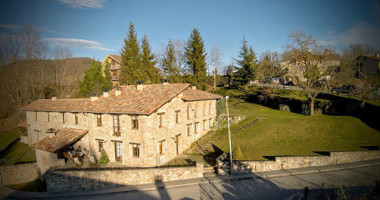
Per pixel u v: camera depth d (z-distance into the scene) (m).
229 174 18.80
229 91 54.25
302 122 29.53
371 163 19.23
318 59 31.39
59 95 52.38
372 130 24.80
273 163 19.28
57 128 27.75
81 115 24.92
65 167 20.56
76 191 17.34
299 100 36.00
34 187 20.11
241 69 51.81
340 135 25.00
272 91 47.53
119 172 17.55
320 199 11.48
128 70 43.44
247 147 25.06
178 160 22.81
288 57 35.31
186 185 17.20
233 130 31.50
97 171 17.58
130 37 44.91
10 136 37.12
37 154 22.28
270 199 14.31
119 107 21.83
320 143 23.77
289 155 21.58
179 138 25.03
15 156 28.17
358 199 11.30
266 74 48.66
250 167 19.05
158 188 16.89
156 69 46.09
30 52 45.31
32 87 47.53
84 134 23.95
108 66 48.94
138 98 23.08
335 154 19.64
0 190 18.36
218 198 14.94
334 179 16.52
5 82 43.66
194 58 47.75
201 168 18.59
